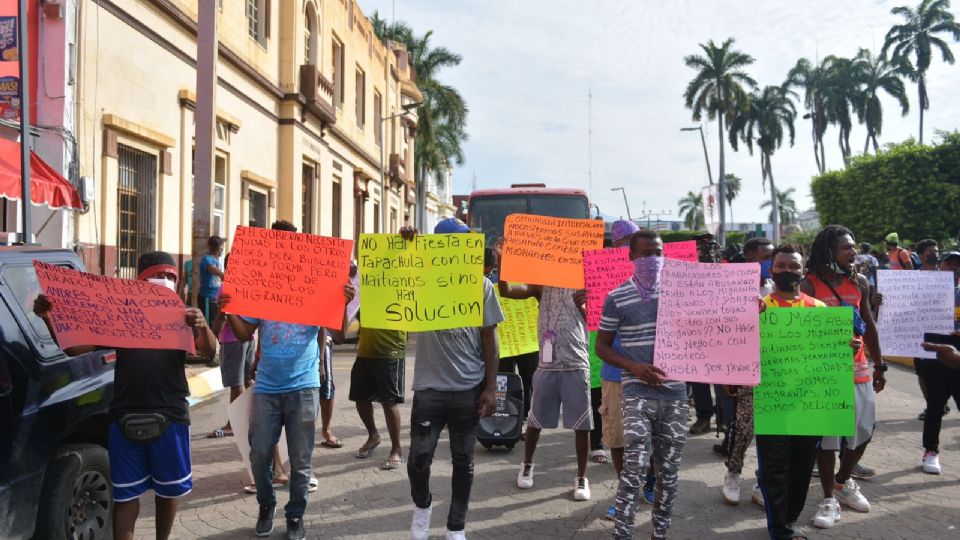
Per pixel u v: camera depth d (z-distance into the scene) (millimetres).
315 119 21094
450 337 4246
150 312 3508
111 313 3434
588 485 5402
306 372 4430
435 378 4203
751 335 3850
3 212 9445
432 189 56000
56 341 3322
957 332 4852
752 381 3812
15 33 9195
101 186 10523
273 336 4414
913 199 33344
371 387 6238
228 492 5375
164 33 12336
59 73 9531
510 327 6555
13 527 3330
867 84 55750
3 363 3338
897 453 6535
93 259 10273
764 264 6531
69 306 3348
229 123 15219
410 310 4230
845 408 4191
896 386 10352
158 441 3564
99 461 3920
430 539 4426
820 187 38219
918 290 5730
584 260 5035
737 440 5105
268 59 17875
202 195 10672
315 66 19562
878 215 34469
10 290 3582
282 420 4461
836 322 4227
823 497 5156
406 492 5402
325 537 4480
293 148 18984
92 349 3707
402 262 4301
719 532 4609
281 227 5176
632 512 3895
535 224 5359
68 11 9641
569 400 5215
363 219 28938
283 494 5320
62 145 9523
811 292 4984
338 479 5730
